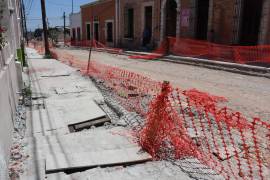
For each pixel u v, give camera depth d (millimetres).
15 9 11383
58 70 13133
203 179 3396
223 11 16750
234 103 7172
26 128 5246
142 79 10352
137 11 25391
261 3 15430
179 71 13273
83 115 5879
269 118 5930
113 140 4477
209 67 14234
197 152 4090
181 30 20000
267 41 14602
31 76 11383
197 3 18641
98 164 3682
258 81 10461
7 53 5676
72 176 3445
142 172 3557
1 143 3291
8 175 3344
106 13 31844
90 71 12500
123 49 26766
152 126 4109
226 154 3908
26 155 3971
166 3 21359
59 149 4148
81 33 41688
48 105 6676
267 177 3504
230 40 16469
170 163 3793
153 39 23281
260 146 4348
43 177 3402
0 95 3826
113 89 8570
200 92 8023
